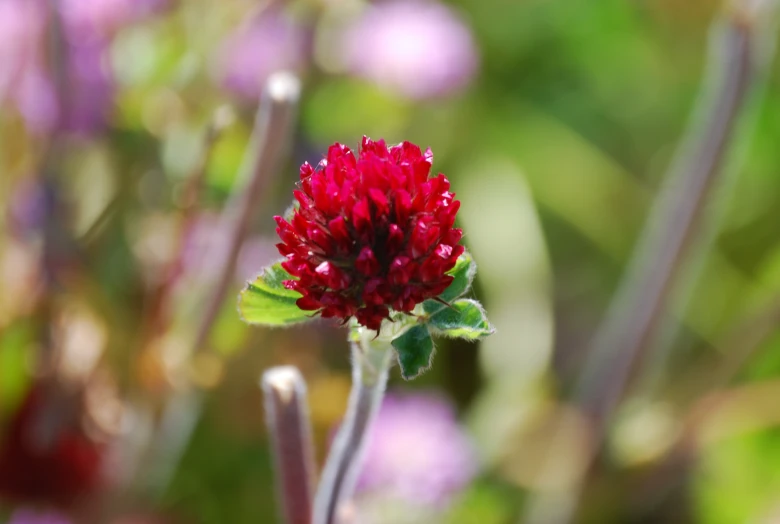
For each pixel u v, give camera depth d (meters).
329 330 0.56
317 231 0.34
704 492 0.59
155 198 0.49
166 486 0.50
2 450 0.48
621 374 0.49
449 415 0.56
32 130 0.49
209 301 0.44
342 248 0.34
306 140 0.57
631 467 0.50
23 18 0.48
